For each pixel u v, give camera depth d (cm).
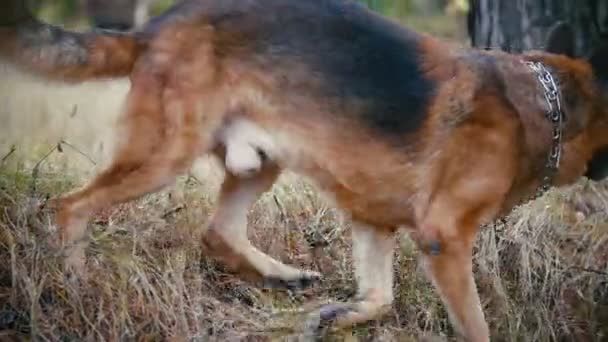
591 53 656
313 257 699
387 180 609
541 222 712
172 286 609
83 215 609
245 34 602
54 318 574
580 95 624
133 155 607
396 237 683
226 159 621
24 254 593
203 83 602
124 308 585
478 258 685
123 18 1206
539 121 606
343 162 610
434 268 604
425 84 602
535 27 741
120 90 784
